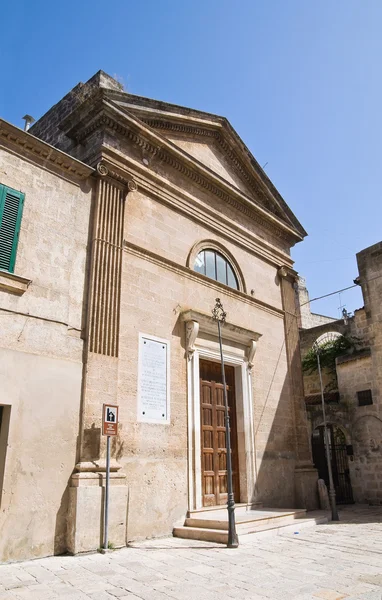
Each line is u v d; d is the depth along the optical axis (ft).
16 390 25.23
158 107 40.14
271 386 46.11
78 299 30.07
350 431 58.65
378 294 58.44
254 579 20.03
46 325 27.63
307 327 106.22
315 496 46.19
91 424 28.02
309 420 60.95
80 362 28.86
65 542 25.26
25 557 23.57
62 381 27.48
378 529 34.50
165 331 35.45
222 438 39.70
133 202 35.91
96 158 33.94
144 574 20.83
